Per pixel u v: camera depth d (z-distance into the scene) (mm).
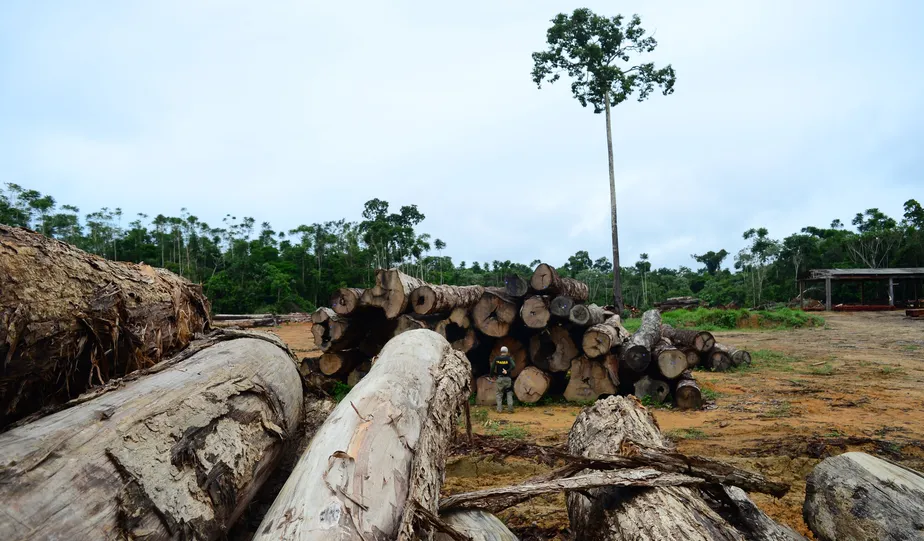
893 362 13375
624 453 3654
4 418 2604
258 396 3445
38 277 2574
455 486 5484
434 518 2520
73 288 2814
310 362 9203
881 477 3467
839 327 23688
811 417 7828
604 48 33344
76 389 2982
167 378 2947
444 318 9781
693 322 25906
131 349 3256
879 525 3250
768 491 3229
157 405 2596
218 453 2744
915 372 11820
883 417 7754
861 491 3473
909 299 44156
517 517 4609
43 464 1989
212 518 2533
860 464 3654
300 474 2465
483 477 5734
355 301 8703
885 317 28609
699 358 13211
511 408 8797
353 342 9297
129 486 2145
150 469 2291
